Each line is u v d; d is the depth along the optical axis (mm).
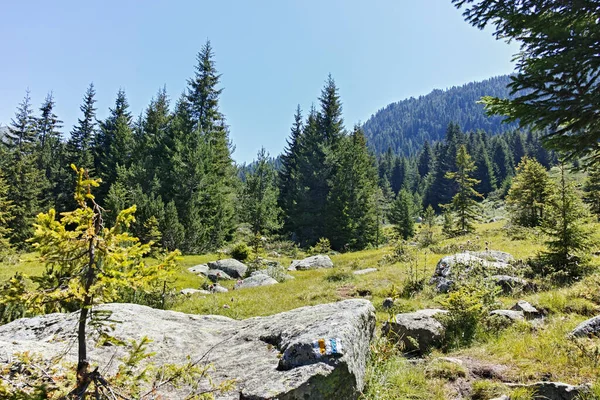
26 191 43438
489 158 102938
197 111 48938
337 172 49219
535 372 5395
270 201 45281
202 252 35625
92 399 2490
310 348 4047
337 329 4461
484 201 83438
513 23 5188
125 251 2676
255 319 6629
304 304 12789
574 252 11328
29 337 5402
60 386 2396
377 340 6371
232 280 22109
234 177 51125
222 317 7109
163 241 31703
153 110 56344
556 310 8172
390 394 4961
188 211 36812
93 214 2549
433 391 5160
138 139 54375
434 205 90000
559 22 4660
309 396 3539
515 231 22672
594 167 5270
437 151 116688
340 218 46219
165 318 6625
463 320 7641
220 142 47062
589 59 4219
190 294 15391
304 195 49438
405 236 51375
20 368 2799
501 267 11844
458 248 19969
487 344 6883
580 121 4641
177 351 5109
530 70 4621
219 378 4207
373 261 22266
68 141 56188
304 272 23547
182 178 38781
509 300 9523
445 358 6238
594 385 4539
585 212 11430
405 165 117188
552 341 6262
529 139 113250
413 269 15773
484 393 4930
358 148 51250
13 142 55688
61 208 48969
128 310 6449
